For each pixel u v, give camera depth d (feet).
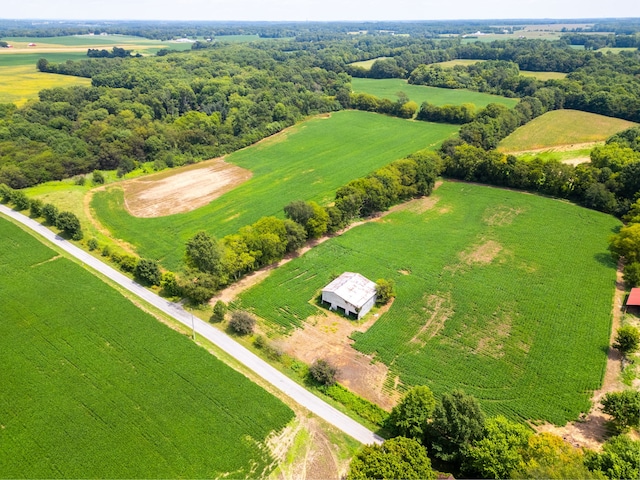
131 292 263.49
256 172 459.73
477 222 350.64
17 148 435.94
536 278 274.77
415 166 399.03
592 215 355.15
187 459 162.09
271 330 235.40
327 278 279.69
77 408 180.86
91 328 227.61
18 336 220.23
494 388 196.54
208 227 343.05
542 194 399.44
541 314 242.78
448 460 158.20
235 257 268.00
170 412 180.55
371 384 200.44
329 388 196.85
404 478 138.21
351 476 142.61
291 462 163.32
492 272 282.15
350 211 343.67
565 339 223.92
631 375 201.46
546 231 331.57
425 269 286.87
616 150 398.83
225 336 229.66
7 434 169.27
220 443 168.55
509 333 230.27
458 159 435.12
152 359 208.33
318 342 226.79
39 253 297.33
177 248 313.94
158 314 244.63
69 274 274.77
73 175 441.68
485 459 148.05
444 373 205.16
